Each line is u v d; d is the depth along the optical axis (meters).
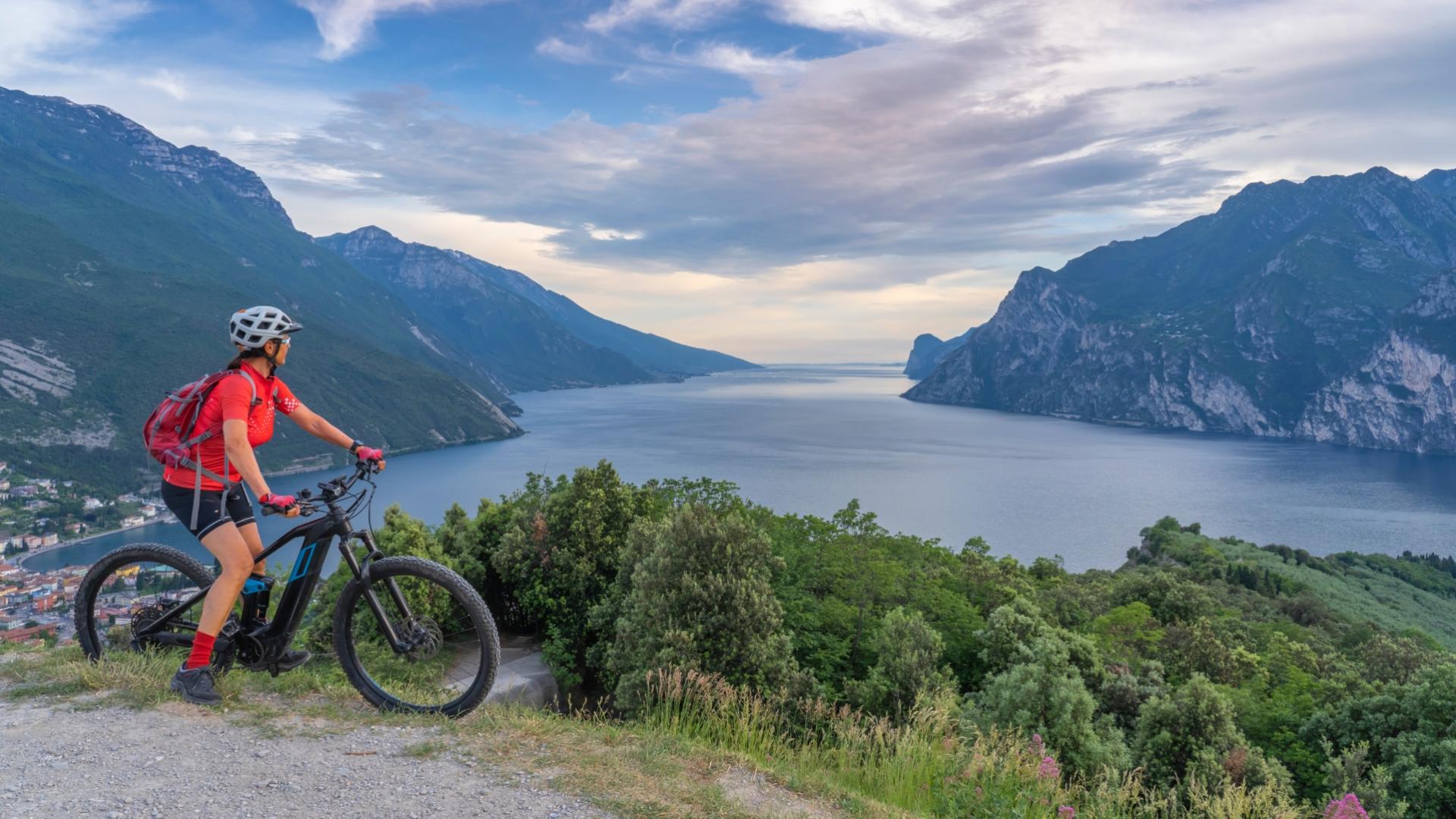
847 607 39.88
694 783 5.18
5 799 4.17
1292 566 151.50
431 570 5.52
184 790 4.36
